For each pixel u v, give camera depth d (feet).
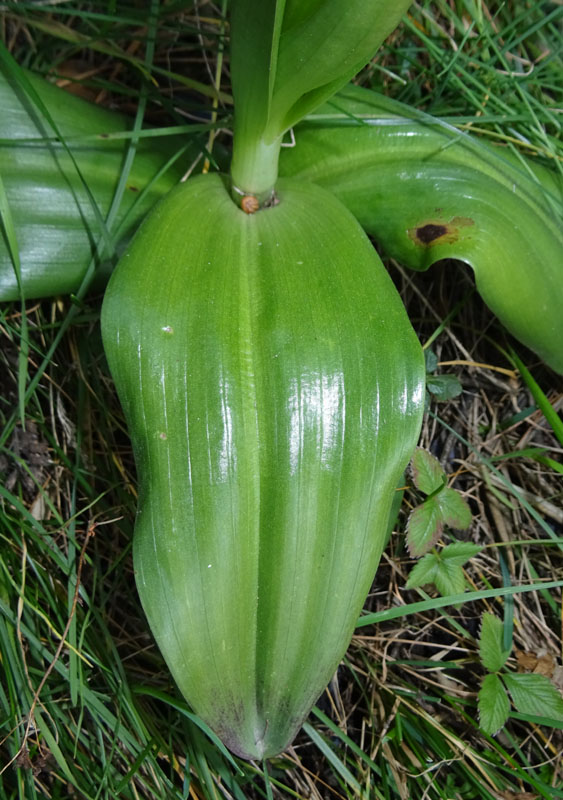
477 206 0.84
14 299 0.83
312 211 0.77
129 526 0.92
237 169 0.75
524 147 1.03
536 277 0.84
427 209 0.84
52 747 0.77
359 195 0.86
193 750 0.83
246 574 0.65
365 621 0.83
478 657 0.93
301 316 0.68
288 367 0.66
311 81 0.68
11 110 0.84
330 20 0.62
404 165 0.86
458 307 1.02
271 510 0.65
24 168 0.83
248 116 0.70
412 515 0.89
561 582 0.85
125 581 0.93
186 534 0.64
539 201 0.89
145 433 0.65
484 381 1.05
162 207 0.76
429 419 1.02
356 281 0.70
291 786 0.88
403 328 0.68
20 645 0.80
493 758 0.87
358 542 0.64
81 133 0.87
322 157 0.88
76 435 0.94
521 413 1.03
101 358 0.96
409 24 0.99
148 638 0.91
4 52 0.80
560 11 1.01
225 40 1.06
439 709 0.93
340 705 0.91
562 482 1.03
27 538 0.89
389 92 1.09
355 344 0.67
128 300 0.68
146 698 0.88
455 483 1.03
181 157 0.92
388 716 0.89
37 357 0.96
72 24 1.10
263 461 0.66
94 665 0.86
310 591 0.64
